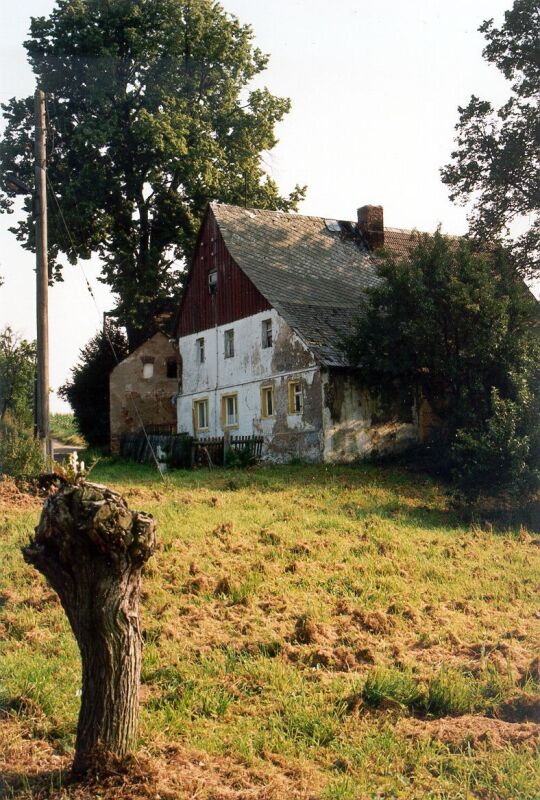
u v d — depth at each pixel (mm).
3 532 13117
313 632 8883
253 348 31109
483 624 9977
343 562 12539
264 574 11289
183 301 37344
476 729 6598
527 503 18984
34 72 39594
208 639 8656
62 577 5285
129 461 34719
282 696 7250
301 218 37000
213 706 6957
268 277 31578
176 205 40031
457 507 19172
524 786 5543
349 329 29156
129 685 5410
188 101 40562
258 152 43031
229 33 41281
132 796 5156
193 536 13258
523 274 29672
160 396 39344
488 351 23328
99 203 38844
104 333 41094
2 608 9500
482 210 30672
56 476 5480
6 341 31562
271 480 22594
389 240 38750
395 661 8312
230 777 5738
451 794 5570
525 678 7711
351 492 20641
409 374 26125
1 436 18297
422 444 28516
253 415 30906
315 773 5855
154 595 10039
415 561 12961
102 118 39062
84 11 39562
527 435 19312
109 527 5070
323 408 26734
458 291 23344
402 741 6422
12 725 6488
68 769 5594
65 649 8188
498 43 29797
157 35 40031
